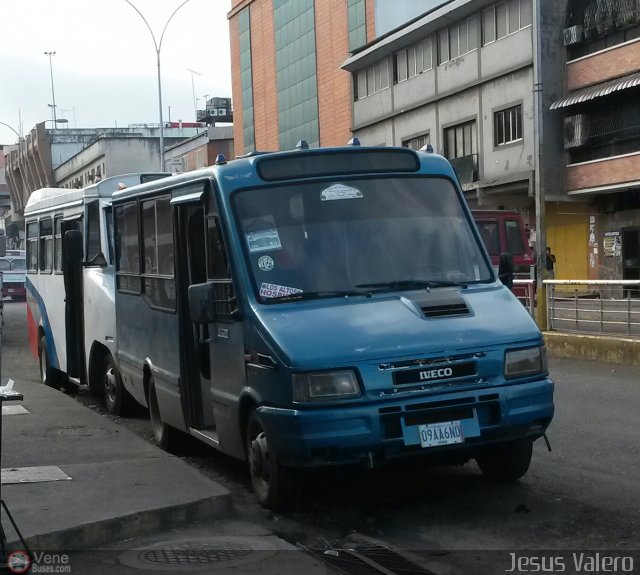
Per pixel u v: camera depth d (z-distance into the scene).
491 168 36.66
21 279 45.78
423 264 7.09
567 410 10.75
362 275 6.91
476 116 37.34
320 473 6.46
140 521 6.12
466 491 7.11
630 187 32.31
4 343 23.56
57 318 13.51
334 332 6.28
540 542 5.82
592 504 6.61
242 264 6.84
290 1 53.56
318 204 7.14
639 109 31.70
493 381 6.32
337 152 7.36
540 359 6.53
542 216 23.03
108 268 11.58
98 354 12.04
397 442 6.06
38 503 6.36
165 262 8.59
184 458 8.88
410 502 6.89
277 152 7.41
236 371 6.88
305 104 52.44
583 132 33.53
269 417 6.27
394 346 6.16
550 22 34.06
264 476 6.65
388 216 7.22
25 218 16.05
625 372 13.84
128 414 11.55
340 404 6.04
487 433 6.27
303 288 6.78
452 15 37.38
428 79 40.09
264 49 57.28
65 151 87.38
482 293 6.96
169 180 8.44
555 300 16.80
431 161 7.64
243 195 7.10
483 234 23.75
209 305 6.91
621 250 34.00
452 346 6.23
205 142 63.47
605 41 33.09
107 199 11.78
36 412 10.52
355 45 47.12
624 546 5.65
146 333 9.26
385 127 43.84
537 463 7.98
